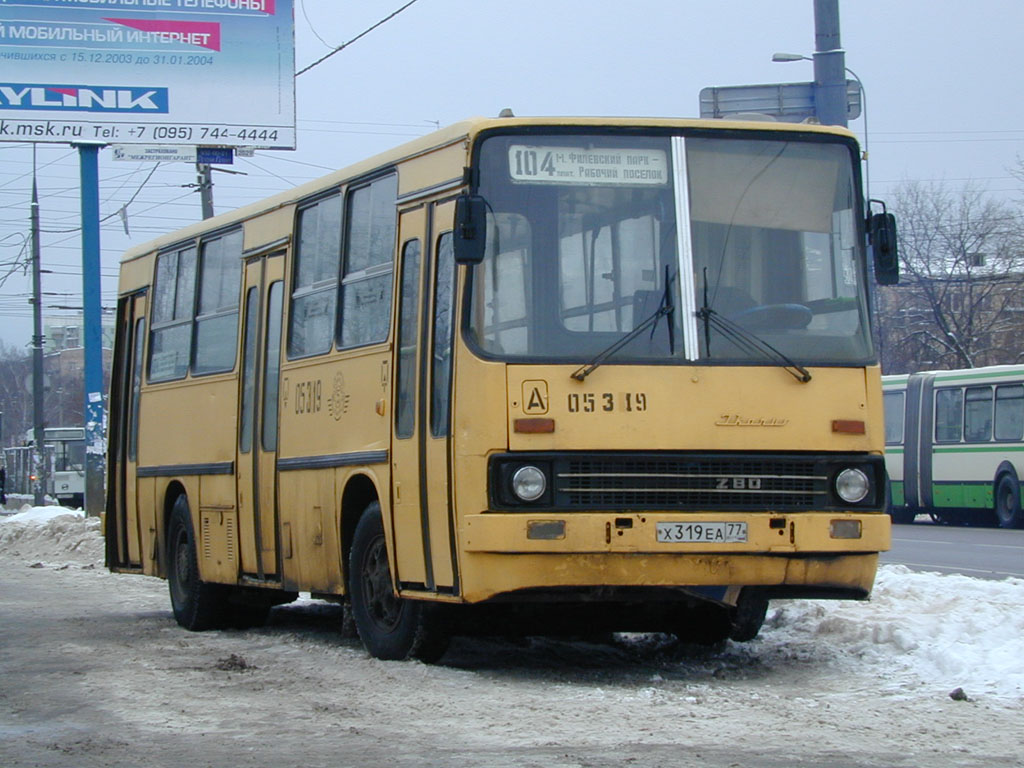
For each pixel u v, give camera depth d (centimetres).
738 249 1014
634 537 948
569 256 988
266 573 1316
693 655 1152
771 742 787
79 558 2625
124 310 1733
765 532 965
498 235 988
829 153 1048
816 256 1030
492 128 1000
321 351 1225
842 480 990
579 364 966
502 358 965
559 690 967
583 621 1123
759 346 995
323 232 1250
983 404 3431
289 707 925
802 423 989
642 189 1009
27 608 1714
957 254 5519
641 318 987
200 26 3259
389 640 1108
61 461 5659
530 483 949
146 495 1617
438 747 786
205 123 3266
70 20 3200
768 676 1026
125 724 878
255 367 1356
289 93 3294
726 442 974
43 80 3186
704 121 1027
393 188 1123
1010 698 918
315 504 1217
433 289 1037
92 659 1189
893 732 816
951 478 3522
